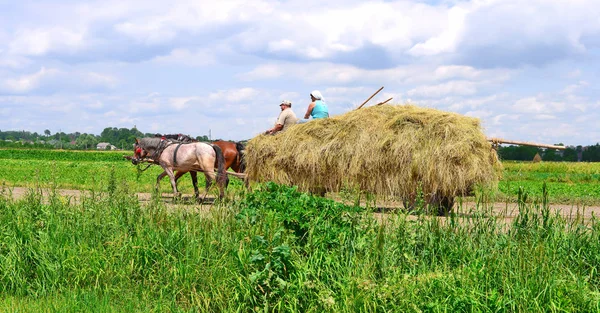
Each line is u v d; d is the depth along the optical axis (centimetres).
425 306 568
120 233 770
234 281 635
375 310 557
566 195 1930
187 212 821
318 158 1252
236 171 1588
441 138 1186
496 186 1202
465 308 568
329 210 773
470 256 680
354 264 634
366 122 1248
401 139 1201
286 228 736
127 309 628
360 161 1220
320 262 643
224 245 716
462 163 1176
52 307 621
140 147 1575
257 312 582
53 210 856
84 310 620
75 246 755
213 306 634
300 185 1292
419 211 780
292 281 607
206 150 1524
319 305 578
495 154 1257
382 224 693
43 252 741
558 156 7888
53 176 1028
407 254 662
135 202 840
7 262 728
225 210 801
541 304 567
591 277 645
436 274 616
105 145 19238
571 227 752
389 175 1217
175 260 702
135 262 730
